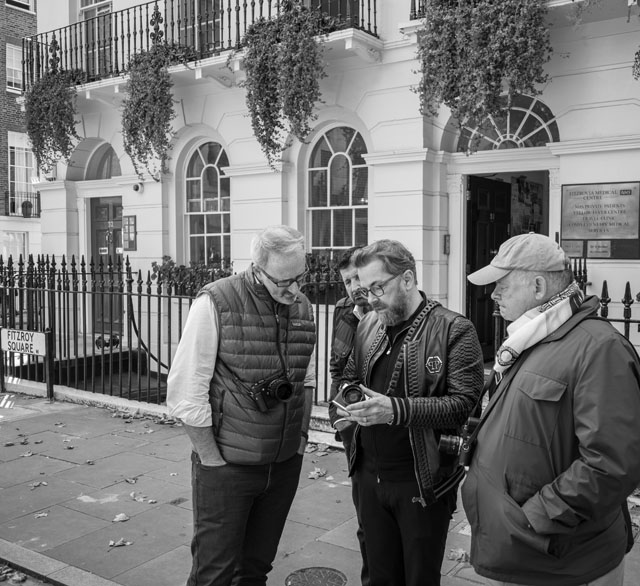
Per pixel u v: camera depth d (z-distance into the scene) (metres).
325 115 9.47
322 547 4.08
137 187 11.32
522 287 2.29
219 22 10.55
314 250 9.84
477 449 2.35
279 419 2.89
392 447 2.71
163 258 10.96
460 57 7.31
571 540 2.15
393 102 8.70
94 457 5.85
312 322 3.13
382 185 8.81
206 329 2.80
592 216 7.50
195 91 10.61
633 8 6.85
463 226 8.74
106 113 11.84
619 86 7.31
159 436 6.47
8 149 24.41
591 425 2.03
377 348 2.84
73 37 12.71
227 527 2.85
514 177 9.95
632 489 2.04
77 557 4.00
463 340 2.66
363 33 8.31
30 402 7.93
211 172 10.98
